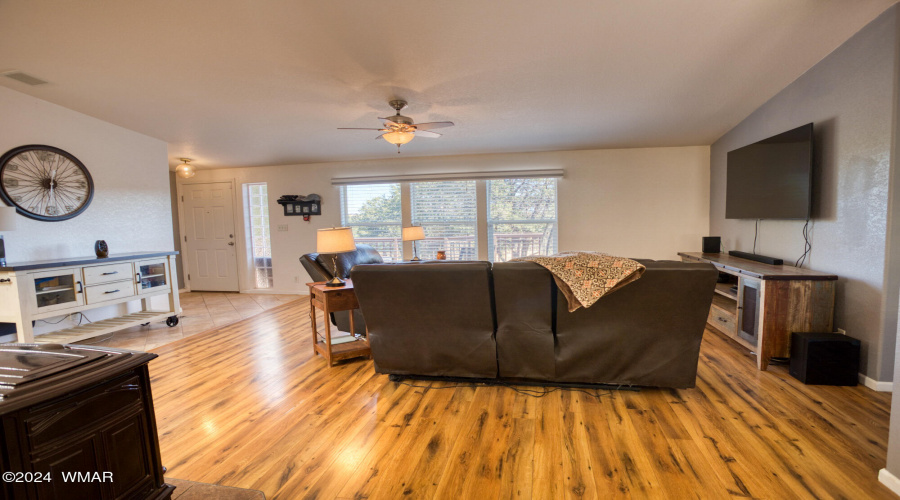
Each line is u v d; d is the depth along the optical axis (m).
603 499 1.50
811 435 1.90
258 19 2.33
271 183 6.20
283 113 3.88
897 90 2.19
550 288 2.24
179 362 3.11
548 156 5.41
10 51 2.66
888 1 2.17
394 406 2.30
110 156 4.15
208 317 4.68
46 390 1.02
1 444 0.96
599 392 2.42
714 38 2.56
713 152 4.93
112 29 2.42
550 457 1.77
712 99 3.57
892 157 2.23
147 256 4.00
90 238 3.96
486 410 2.22
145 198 4.55
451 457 1.79
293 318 4.60
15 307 2.96
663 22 2.38
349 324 3.69
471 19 2.35
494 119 4.09
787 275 2.64
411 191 5.81
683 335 2.21
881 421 2.01
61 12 2.24
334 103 3.63
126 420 1.26
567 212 5.42
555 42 2.60
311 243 6.16
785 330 2.68
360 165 5.92
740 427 1.98
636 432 1.96
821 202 2.84
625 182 5.26
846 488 1.53
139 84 3.21
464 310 2.36
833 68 2.70
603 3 2.21
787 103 3.27
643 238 5.27
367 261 4.21
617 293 2.14
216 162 5.88
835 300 2.66
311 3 2.19
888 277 2.28
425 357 2.52
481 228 5.64
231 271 6.42
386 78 3.11
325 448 1.88
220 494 1.56
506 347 2.41
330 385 2.62
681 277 2.04
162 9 2.23
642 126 4.31
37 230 3.52
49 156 3.58
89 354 1.23
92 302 3.50
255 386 2.62
